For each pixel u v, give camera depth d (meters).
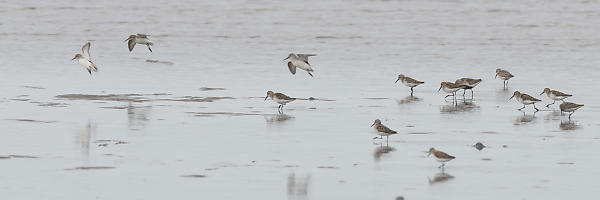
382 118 32.38
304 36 62.91
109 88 39.91
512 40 60.53
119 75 44.69
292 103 35.78
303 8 79.31
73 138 28.30
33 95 37.38
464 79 39.00
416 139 28.50
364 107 34.81
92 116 32.25
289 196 22.02
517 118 32.56
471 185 22.95
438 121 31.80
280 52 55.06
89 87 40.16
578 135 29.27
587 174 24.06
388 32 64.94
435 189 22.59
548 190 22.52
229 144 27.56
